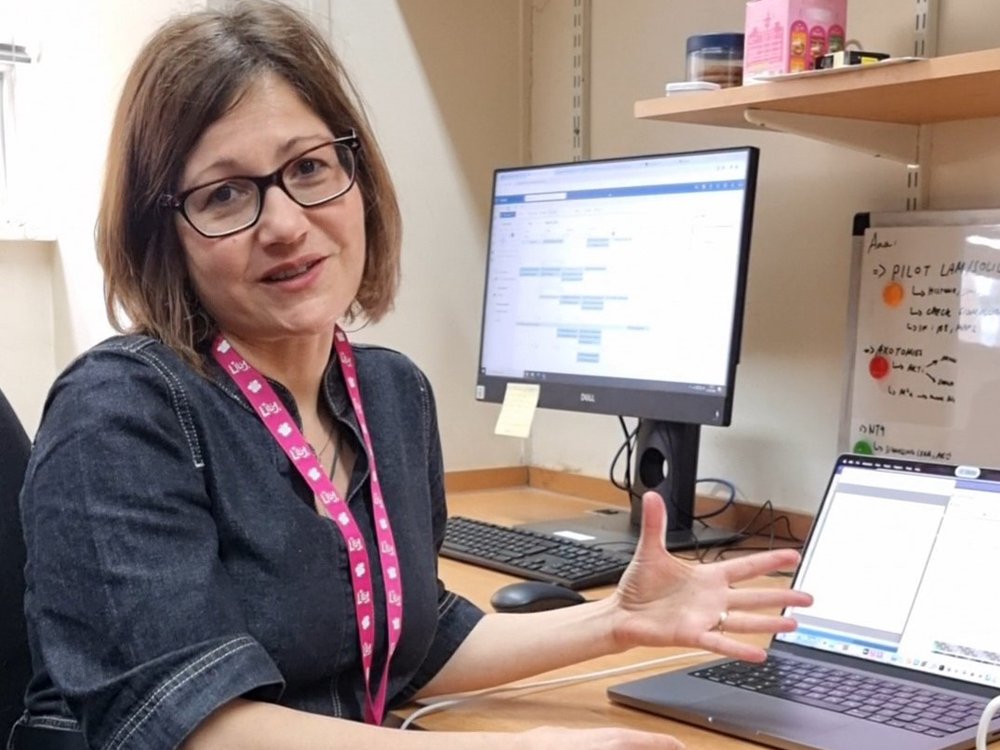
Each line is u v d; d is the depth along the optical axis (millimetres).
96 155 2176
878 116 1587
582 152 2176
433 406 1297
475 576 1594
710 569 1146
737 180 1628
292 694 1050
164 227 1058
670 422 1771
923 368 1621
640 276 1747
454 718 1108
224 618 938
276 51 1062
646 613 1145
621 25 2100
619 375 1770
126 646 898
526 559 1607
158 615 905
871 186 1709
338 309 1099
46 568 932
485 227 2256
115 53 2096
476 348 2258
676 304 1694
